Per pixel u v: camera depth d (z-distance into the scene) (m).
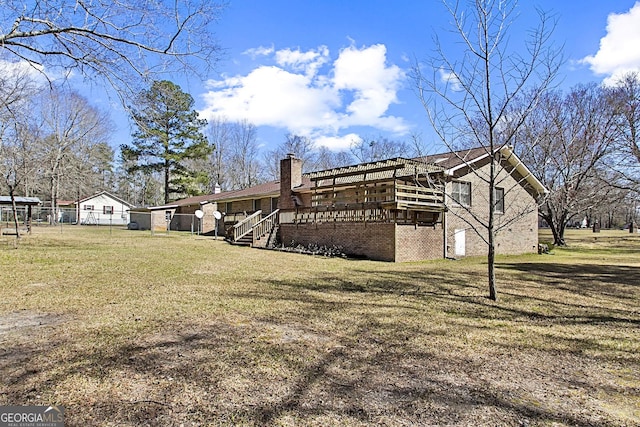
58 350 3.84
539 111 21.69
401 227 14.29
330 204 18.19
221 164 47.03
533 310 6.08
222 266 10.76
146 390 2.98
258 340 4.27
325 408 2.74
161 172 37.56
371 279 9.12
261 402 2.81
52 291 6.69
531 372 3.49
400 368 3.53
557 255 18.48
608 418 2.65
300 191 20.28
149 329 4.59
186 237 23.05
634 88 16.52
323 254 15.62
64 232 23.12
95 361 3.55
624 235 35.41
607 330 4.95
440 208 15.07
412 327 4.93
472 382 3.24
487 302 6.62
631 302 6.82
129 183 53.56
